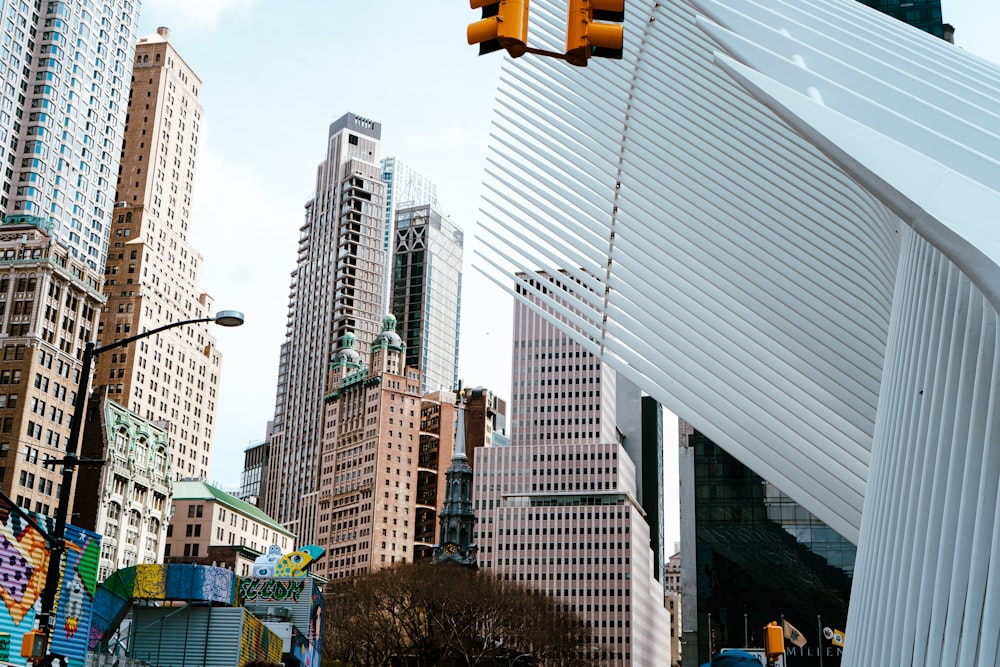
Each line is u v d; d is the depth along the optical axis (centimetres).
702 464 11712
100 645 4728
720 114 2944
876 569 1761
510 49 1016
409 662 11112
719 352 2873
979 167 1182
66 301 14012
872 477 2028
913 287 1798
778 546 11219
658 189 3027
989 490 1166
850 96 1303
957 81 1709
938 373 1452
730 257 2877
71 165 17600
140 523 14938
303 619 6594
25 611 3512
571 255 3123
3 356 13238
